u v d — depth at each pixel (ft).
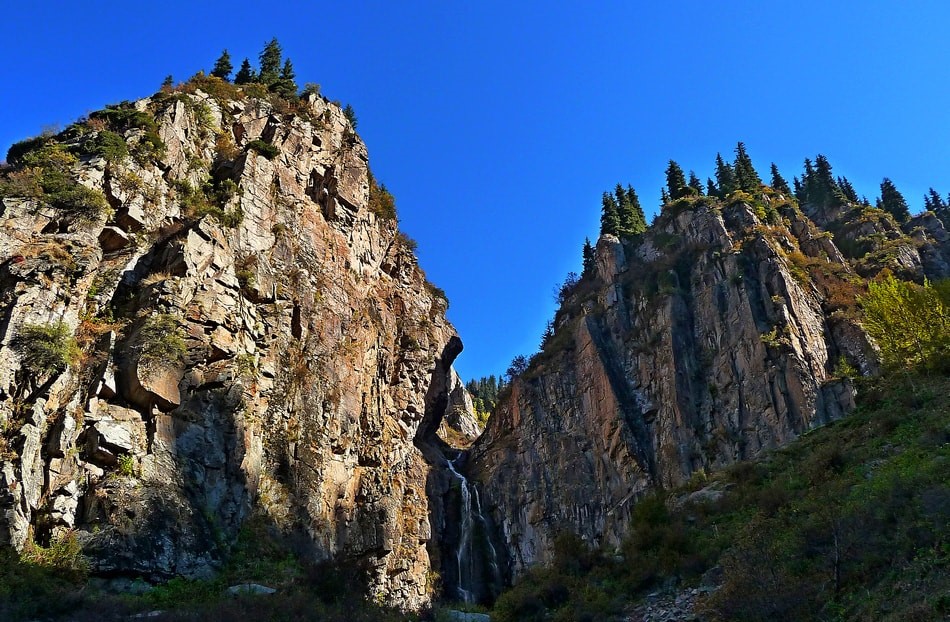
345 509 150.71
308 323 154.71
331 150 192.13
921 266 256.93
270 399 138.10
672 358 220.02
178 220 135.95
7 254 107.34
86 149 128.26
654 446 212.84
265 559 115.24
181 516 105.60
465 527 214.28
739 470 117.39
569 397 239.71
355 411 164.25
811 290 228.63
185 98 159.33
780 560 74.84
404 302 215.10
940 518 67.31
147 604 89.86
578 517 211.41
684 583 87.92
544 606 97.09
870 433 106.63
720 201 273.13
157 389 110.83
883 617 57.88
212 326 126.31
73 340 107.04
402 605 142.72
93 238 118.62
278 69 216.13
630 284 257.96
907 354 131.54
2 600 77.00
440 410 242.37
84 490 99.40
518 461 234.38
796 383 193.47
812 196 314.14
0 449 92.58
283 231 158.20
